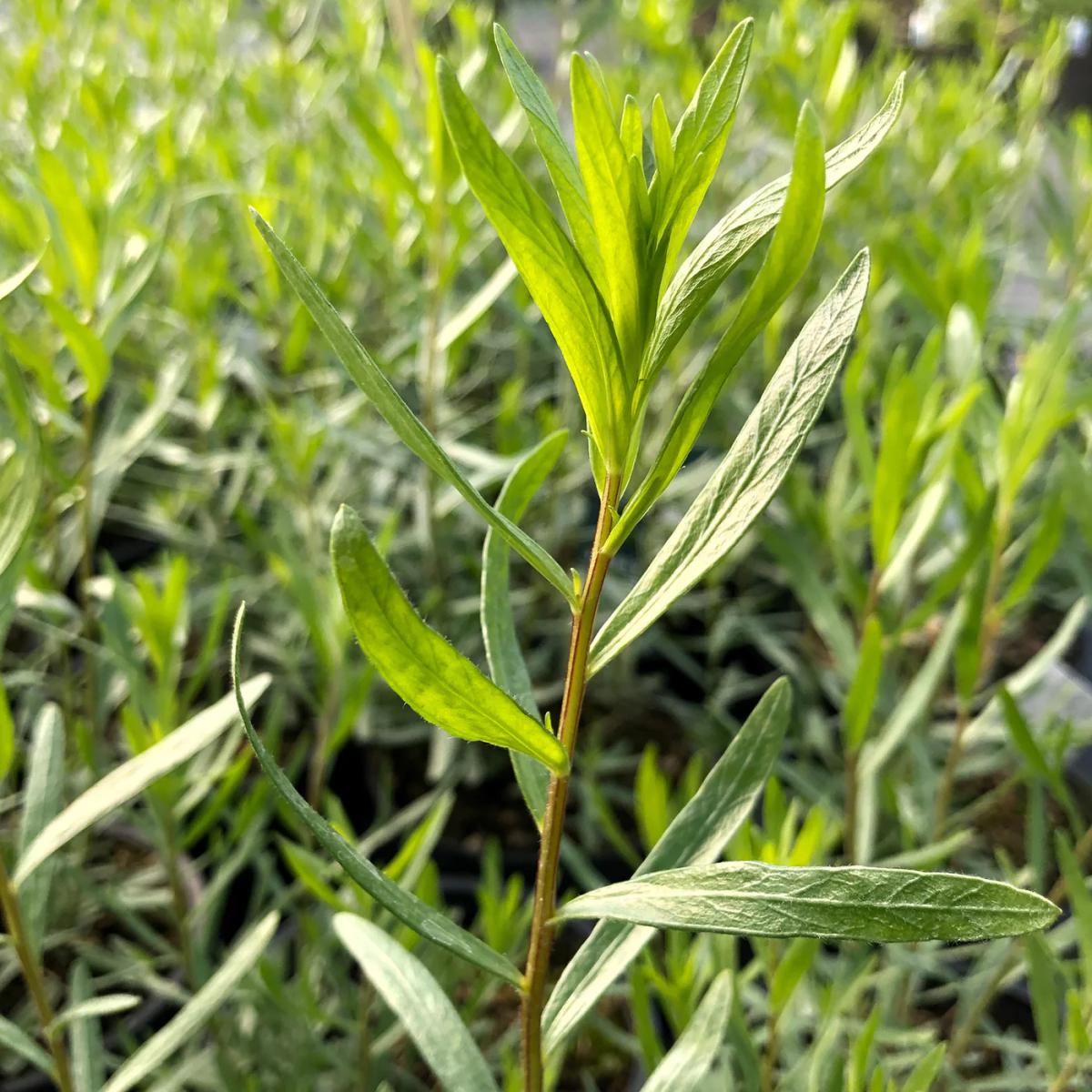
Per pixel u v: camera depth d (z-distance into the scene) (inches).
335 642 11.9
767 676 19.1
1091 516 9.0
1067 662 19.9
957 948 11.0
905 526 10.0
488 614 5.9
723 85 4.4
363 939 6.6
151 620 9.9
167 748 6.4
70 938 13.1
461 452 12.5
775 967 8.3
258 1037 10.5
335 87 18.9
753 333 4.3
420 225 14.4
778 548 10.4
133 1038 12.0
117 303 10.1
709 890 4.6
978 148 18.2
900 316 20.6
